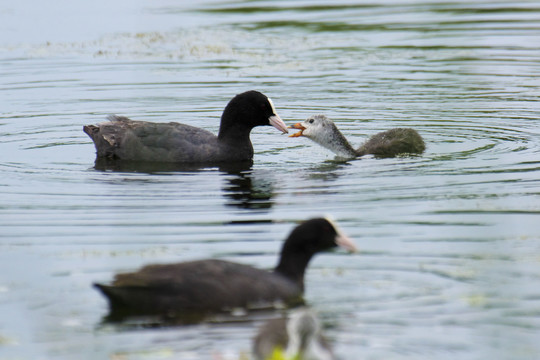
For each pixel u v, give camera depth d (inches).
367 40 1122.0
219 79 946.1
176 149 689.6
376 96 871.7
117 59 1039.0
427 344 341.1
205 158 689.0
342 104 848.3
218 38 1144.2
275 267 422.6
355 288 399.2
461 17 1251.8
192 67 998.4
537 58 1004.6
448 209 535.8
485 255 443.8
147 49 1089.4
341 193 582.2
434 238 475.8
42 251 465.1
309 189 595.5
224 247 469.4
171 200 572.1
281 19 1261.1
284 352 304.3
